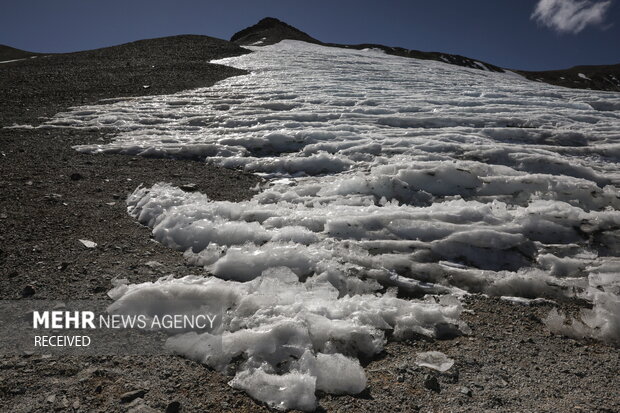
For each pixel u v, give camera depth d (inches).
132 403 104.9
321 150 393.4
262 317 142.6
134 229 223.6
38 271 169.8
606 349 144.2
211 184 309.6
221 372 121.8
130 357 124.5
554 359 135.9
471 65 2822.3
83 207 244.7
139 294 153.6
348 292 173.8
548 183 284.0
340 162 354.0
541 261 204.8
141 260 189.0
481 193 286.0
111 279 169.0
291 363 124.2
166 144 404.8
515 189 285.1
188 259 194.7
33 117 533.0
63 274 169.2
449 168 300.4
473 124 507.8
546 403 112.5
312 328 139.0
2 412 99.0
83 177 299.3
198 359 126.3
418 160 350.3
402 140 409.7
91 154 366.9
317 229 228.4
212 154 389.7
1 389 106.4
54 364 118.1
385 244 211.8
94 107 617.6
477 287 186.2
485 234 219.1
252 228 216.2
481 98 725.3
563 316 163.5
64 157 349.1
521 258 207.6
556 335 151.9
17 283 159.9
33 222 216.5
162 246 207.5
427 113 569.3
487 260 206.2
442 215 240.2
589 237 223.3
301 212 243.9
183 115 565.3
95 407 102.7
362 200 271.9
